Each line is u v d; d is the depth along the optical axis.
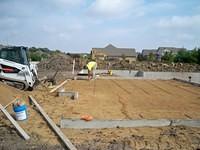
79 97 9.95
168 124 6.12
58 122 6.19
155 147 4.67
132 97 10.47
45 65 33.25
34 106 7.86
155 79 18.78
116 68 33.44
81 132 5.44
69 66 33.47
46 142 4.78
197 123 6.18
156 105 8.80
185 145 4.83
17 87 9.70
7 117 5.88
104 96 10.52
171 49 79.75
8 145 4.55
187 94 11.53
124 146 4.64
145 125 6.02
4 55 9.53
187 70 33.22
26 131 5.39
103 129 5.71
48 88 11.89
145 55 75.25
